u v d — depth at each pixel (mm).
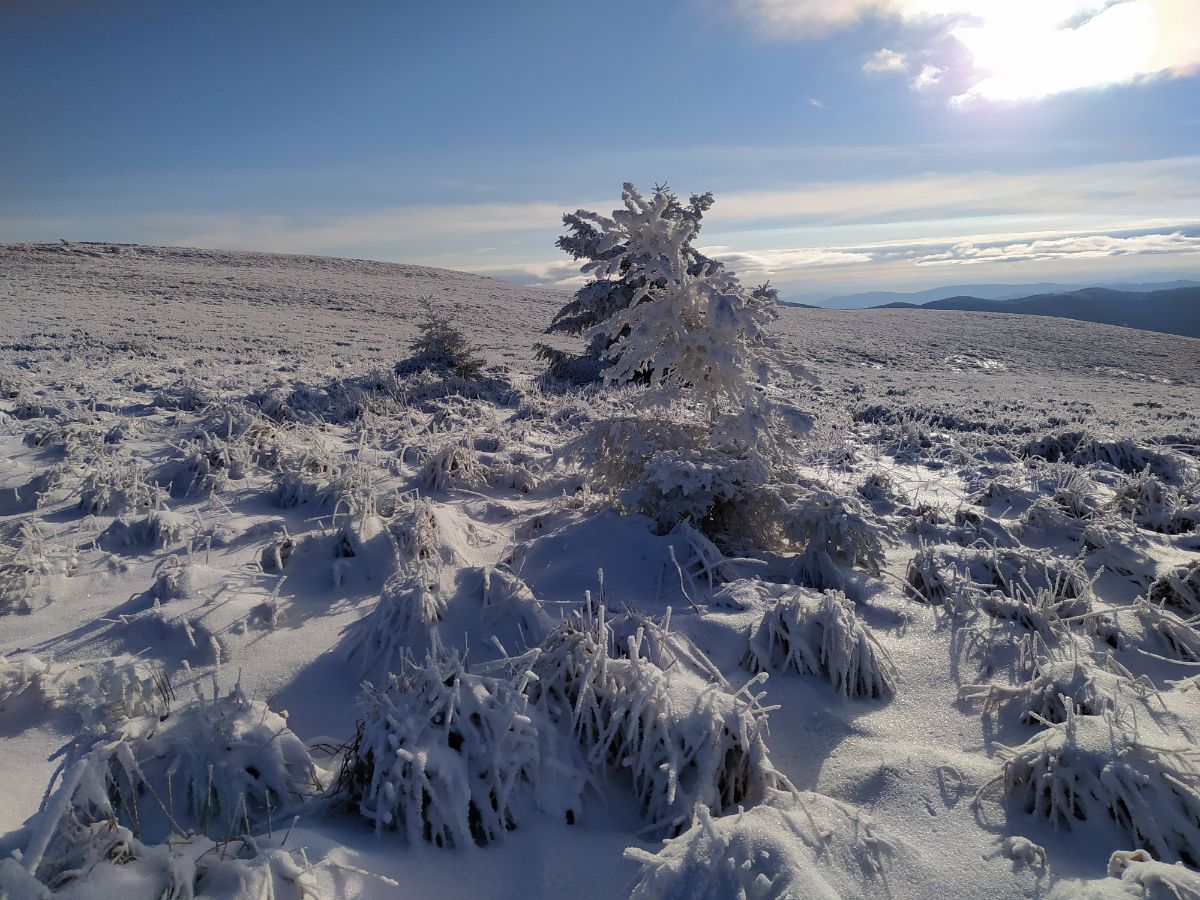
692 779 2703
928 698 3391
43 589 4488
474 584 4203
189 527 5609
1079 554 5273
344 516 5570
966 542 5617
